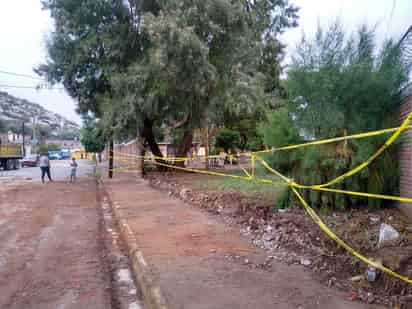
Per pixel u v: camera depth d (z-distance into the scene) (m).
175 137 24.75
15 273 4.54
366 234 5.34
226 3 14.17
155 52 13.55
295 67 7.11
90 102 18.69
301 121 7.02
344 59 6.86
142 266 4.27
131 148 39.56
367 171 6.55
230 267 4.21
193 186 12.04
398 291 3.59
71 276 4.44
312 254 4.69
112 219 8.16
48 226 7.41
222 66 15.79
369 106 6.71
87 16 16.23
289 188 7.37
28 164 36.47
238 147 36.28
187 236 5.72
